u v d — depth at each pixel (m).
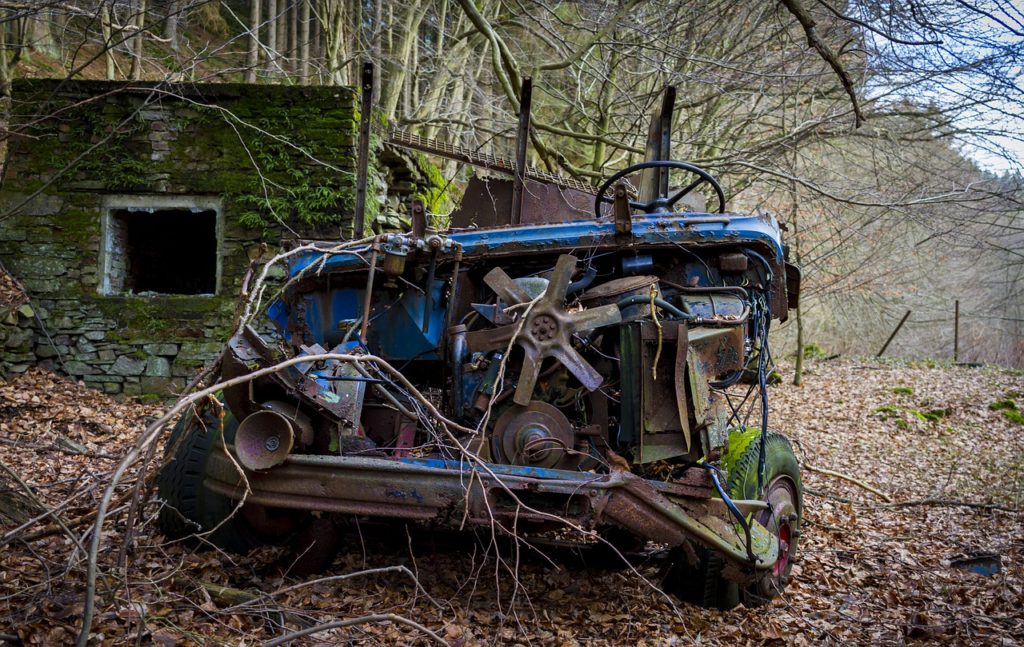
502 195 5.59
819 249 16.23
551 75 15.04
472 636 3.36
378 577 4.00
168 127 8.98
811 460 9.71
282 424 3.38
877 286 18.59
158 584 3.45
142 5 8.61
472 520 3.32
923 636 3.98
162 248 10.81
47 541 3.94
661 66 10.81
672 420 3.48
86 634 2.22
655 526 3.40
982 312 26.16
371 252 3.77
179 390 8.93
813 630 3.94
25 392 8.15
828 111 12.36
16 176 9.04
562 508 3.41
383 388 3.67
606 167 14.30
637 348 3.51
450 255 3.81
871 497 7.80
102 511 2.28
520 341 3.55
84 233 9.05
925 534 6.29
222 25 15.61
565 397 3.69
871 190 13.10
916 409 13.33
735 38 12.30
